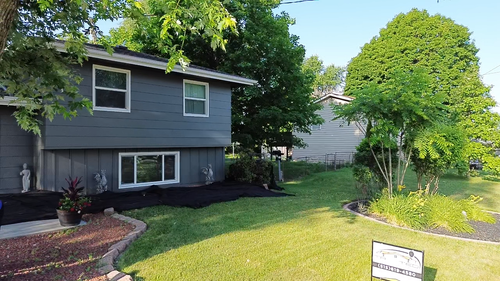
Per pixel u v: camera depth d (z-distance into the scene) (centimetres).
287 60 1380
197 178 1016
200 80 988
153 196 752
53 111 412
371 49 2745
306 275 354
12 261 364
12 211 570
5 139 729
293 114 1370
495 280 357
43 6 308
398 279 312
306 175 1456
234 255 404
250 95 1362
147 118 855
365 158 794
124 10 405
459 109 1230
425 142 618
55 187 718
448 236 510
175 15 343
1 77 379
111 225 518
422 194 722
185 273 346
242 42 1398
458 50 2389
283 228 530
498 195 1028
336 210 676
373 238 487
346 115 665
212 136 1030
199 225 537
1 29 244
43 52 386
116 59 745
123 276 325
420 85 630
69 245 420
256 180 1033
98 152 795
